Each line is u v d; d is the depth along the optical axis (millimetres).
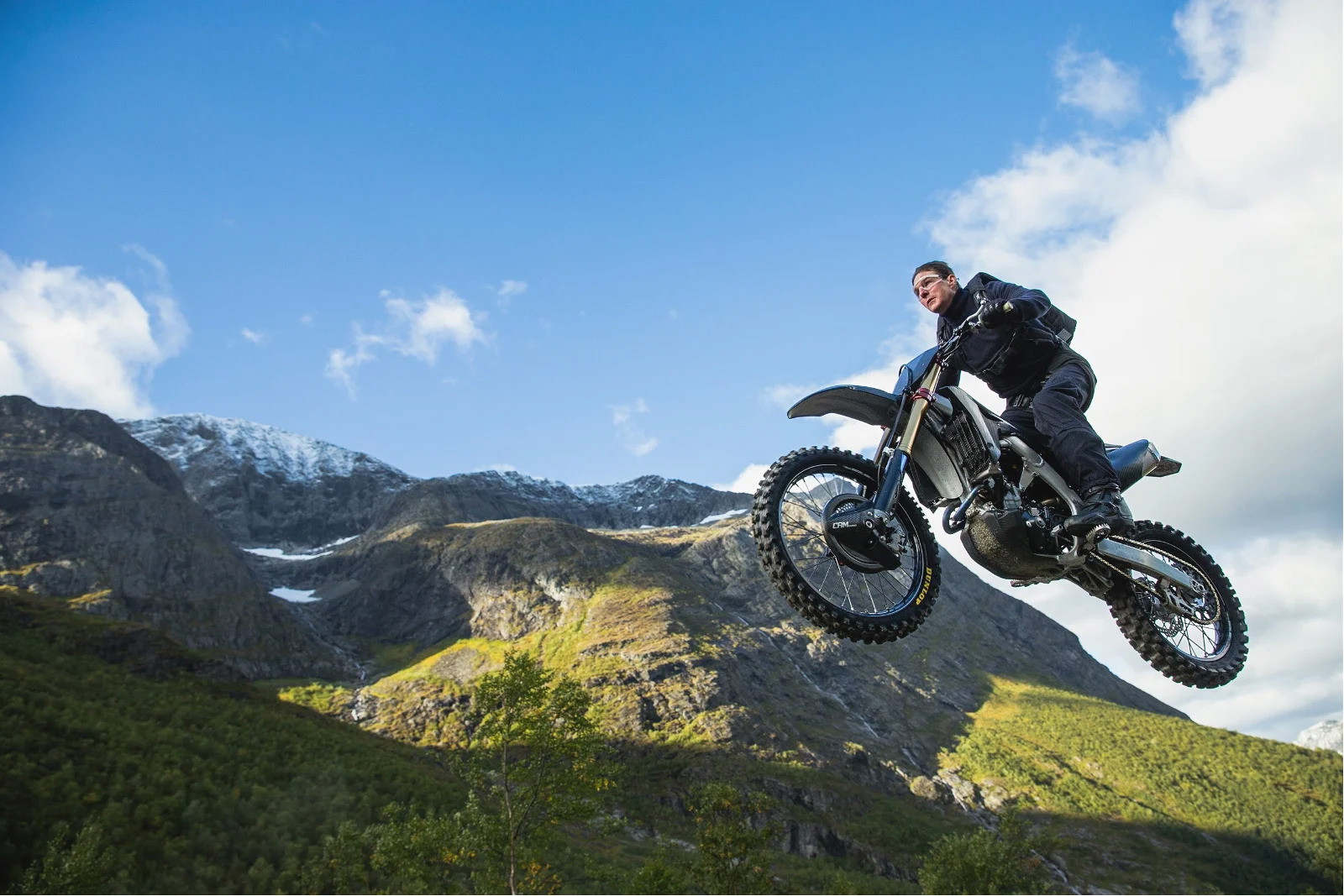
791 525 5805
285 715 156000
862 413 6203
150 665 160625
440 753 165875
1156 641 6039
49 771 91438
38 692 118438
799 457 5941
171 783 95688
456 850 42469
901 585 5945
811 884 105062
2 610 166875
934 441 5875
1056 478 5617
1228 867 160500
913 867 135875
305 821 93250
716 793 52000
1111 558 5797
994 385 6109
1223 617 6449
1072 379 5758
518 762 44000
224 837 84875
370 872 71500
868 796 164250
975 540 5656
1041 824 173250
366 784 113188
